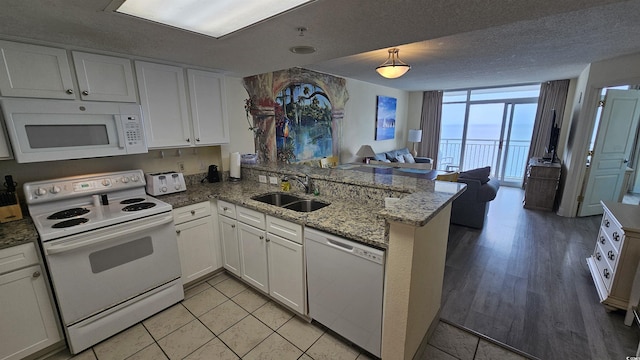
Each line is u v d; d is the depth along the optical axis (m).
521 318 2.12
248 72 2.81
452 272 2.79
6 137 1.71
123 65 2.10
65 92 1.86
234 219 2.43
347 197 2.30
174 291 2.29
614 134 4.08
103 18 1.43
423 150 7.58
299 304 2.04
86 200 2.19
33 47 1.72
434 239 1.69
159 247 2.16
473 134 7.20
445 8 1.36
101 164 2.39
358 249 1.58
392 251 1.42
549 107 5.76
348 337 1.79
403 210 1.43
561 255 3.12
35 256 1.67
